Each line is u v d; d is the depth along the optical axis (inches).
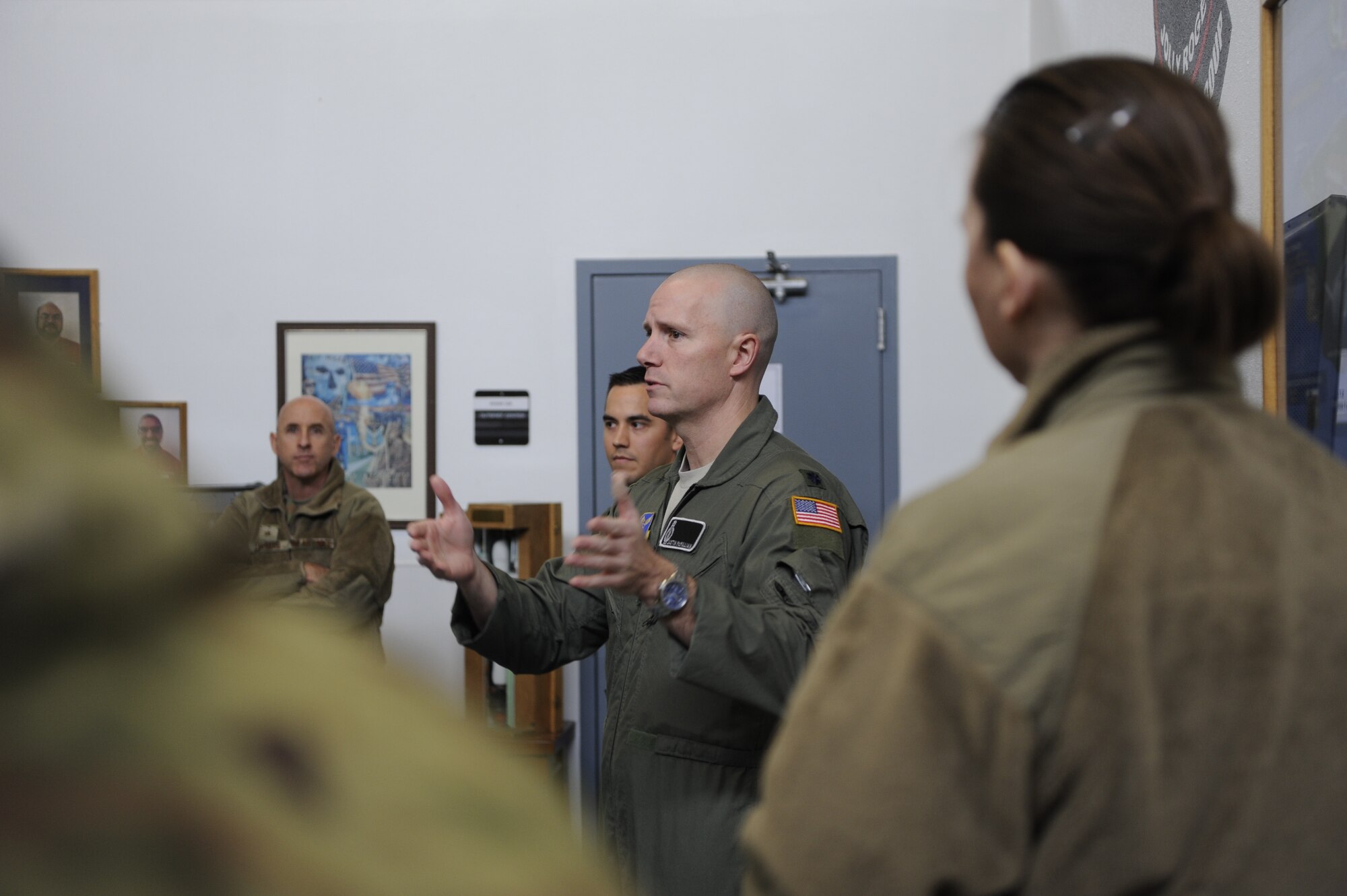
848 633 25.4
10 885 7.7
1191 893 22.8
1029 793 23.2
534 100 148.2
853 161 144.6
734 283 72.4
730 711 60.6
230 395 148.0
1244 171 71.3
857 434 142.6
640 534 53.4
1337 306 55.2
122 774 8.3
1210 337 24.5
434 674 11.3
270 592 10.6
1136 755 22.6
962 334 142.2
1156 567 23.4
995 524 24.5
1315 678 23.4
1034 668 23.1
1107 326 26.8
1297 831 23.1
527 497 145.9
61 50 150.4
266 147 149.4
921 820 23.0
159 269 148.9
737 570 63.6
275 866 8.3
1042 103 27.3
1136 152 25.5
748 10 146.3
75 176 149.7
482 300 147.4
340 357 147.6
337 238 148.6
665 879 60.9
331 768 9.0
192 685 8.9
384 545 121.4
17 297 9.1
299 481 123.1
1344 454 54.3
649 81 147.1
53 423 8.8
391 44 149.3
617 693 66.0
